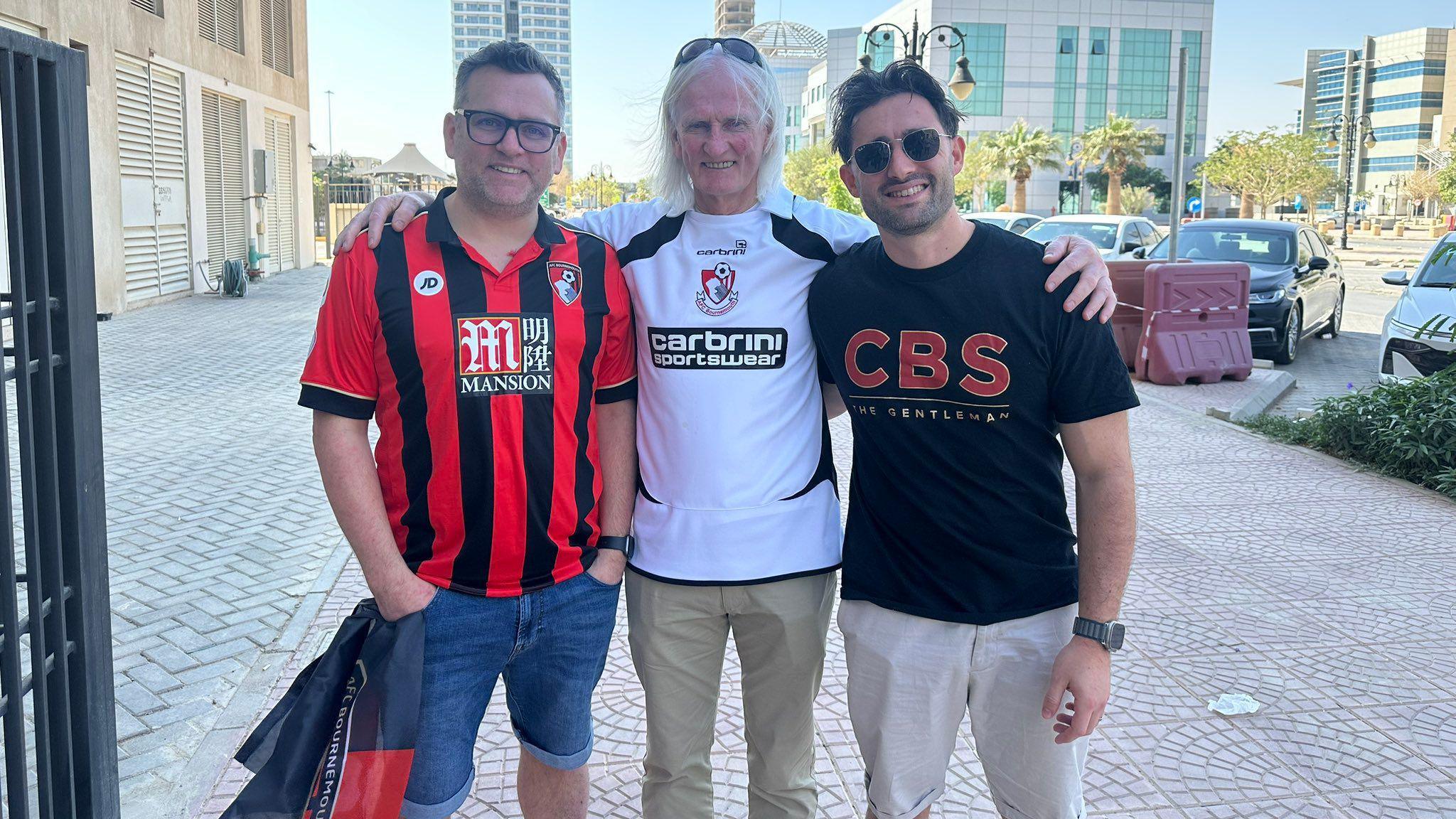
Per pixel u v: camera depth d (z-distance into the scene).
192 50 18.19
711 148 2.34
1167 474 7.02
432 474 2.17
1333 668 3.95
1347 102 113.75
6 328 3.35
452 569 2.20
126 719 3.46
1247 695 3.71
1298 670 3.93
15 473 5.45
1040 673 2.27
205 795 3.02
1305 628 4.34
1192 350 10.59
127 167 15.70
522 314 2.19
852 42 81.75
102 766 2.25
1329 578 4.96
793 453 2.46
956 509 2.21
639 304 2.45
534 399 2.20
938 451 2.19
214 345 12.46
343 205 30.34
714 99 2.34
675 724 2.53
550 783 2.56
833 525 2.54
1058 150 63.06
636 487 2.51
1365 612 4.52
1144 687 3.77
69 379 2.08
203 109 19.61
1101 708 2.12
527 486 2.21
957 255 2.15
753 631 2.50
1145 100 77.38
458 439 2.15
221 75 19.92
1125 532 2.13
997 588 2.24
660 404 2.44
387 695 2.09
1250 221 13.77
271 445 7.39
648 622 2.47
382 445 2.20
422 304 2.12
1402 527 5.82
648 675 2.51
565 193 94.62
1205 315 10.71
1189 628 4.33
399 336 2.11
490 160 2.12
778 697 2.56
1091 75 76.19
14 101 1.88
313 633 4.18
